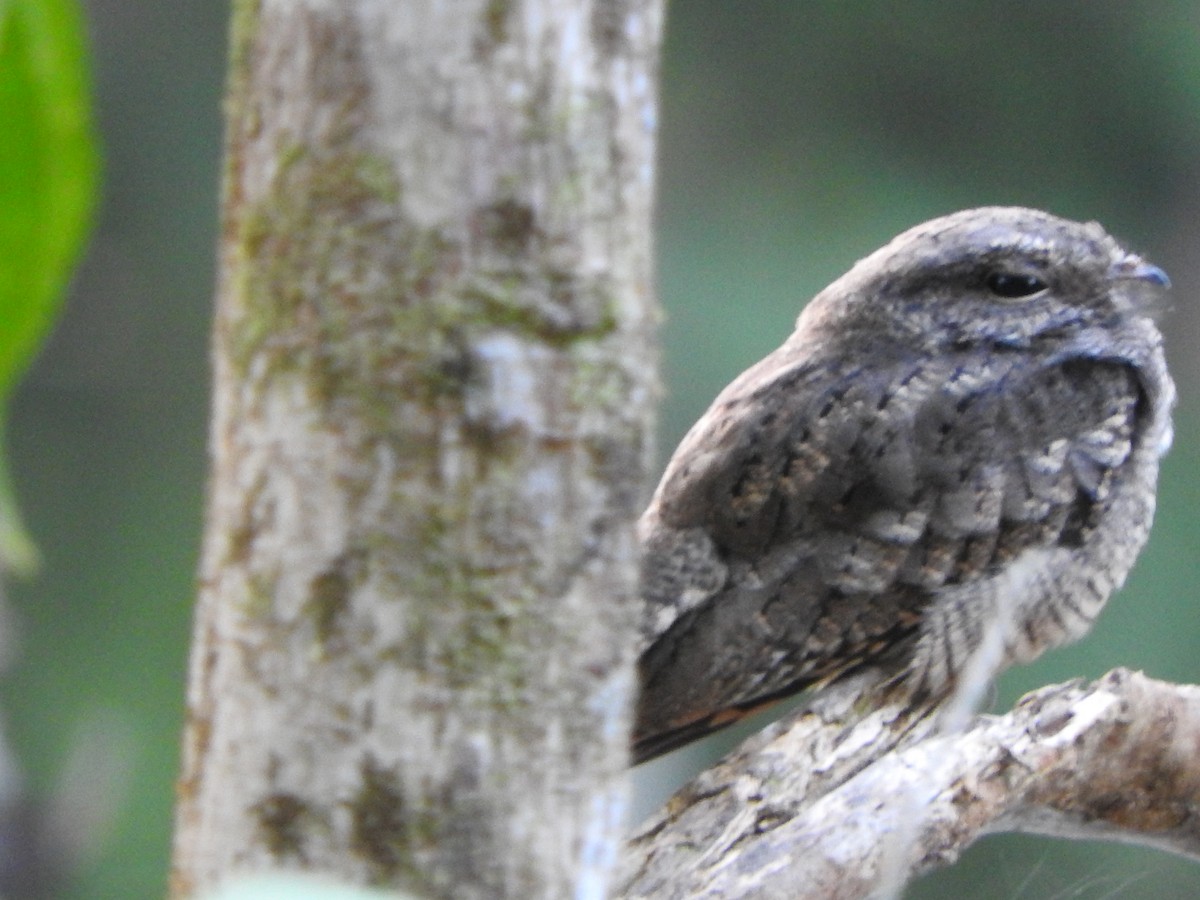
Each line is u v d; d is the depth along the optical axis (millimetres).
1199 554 16078
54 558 16656
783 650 7992
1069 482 8242
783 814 6812
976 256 8414
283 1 3104
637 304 3271
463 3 3012
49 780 14914
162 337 17141
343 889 1891
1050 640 8469
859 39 17359
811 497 8070
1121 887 11586
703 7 17312
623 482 3271
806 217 17047
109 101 16766
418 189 3059
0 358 1891
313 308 3111
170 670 16422
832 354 8570
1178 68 17359
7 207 1896
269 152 3143
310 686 3180
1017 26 17391
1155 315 8805
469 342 3096
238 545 3236
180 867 3402
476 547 3154
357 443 3119
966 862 14117
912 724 7773
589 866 3357
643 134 3262
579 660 3271
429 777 3189
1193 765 6812
